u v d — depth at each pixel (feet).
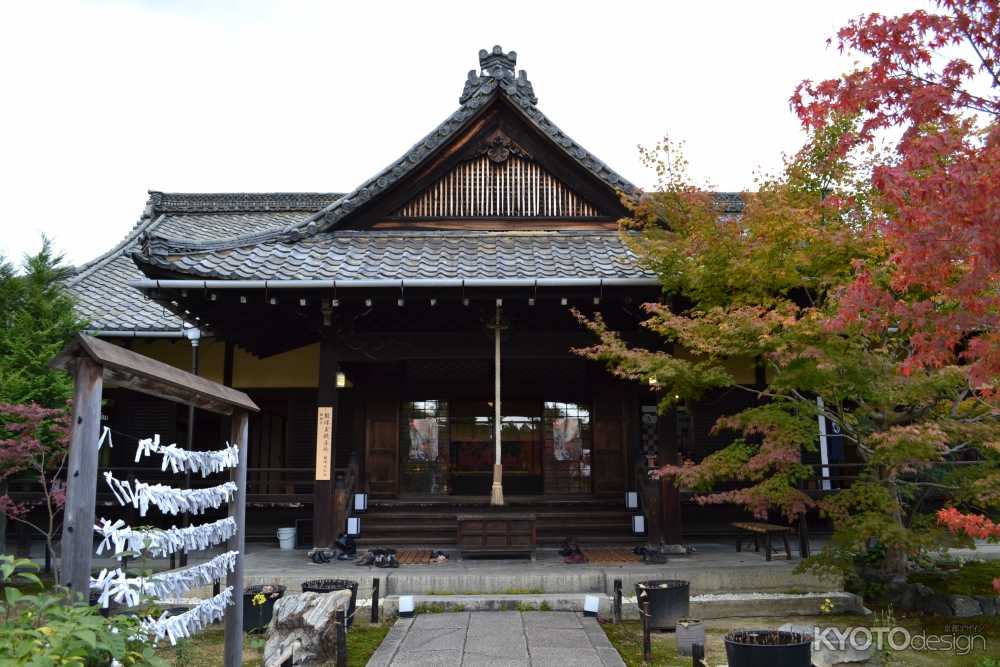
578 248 40.37
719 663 23.58
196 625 15.55
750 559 36.35
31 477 40.81
